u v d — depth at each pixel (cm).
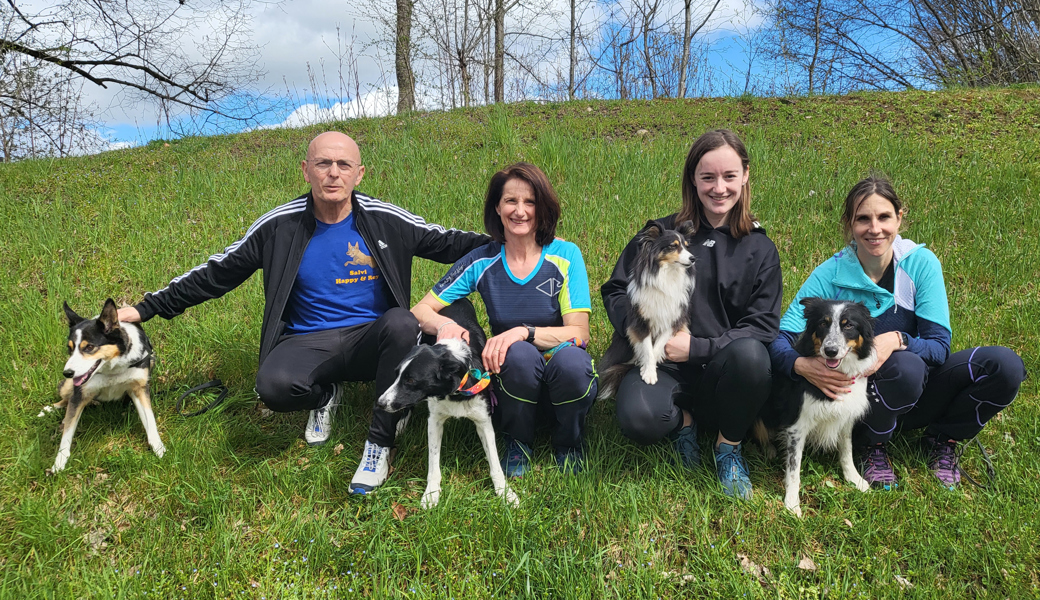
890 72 1930
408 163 786
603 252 582
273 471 329
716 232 330
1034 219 585
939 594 253
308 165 336
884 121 891
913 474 326
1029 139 784
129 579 262
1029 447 335
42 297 507
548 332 320
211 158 869
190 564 271
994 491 310
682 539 288
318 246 354
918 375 294
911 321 326
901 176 686
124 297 518
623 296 344
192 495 313
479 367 308
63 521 290
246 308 494
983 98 961
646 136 887
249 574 266
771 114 960
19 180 767
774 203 648
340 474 329
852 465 319
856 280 329
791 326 337
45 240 582
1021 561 264
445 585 262
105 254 575
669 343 314
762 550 281
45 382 398
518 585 259
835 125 880
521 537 276
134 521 299
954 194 642
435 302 349
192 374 422
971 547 271
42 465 326
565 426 317
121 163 872
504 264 337
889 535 282
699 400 319
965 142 789
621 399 313
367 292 363
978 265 528
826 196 660
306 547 279
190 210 681
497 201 335
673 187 693
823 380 294
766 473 331
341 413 370
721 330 329
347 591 254
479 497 305
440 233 377
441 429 312
